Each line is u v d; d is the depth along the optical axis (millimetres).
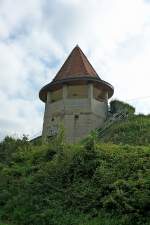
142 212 14703
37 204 17938
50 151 23625
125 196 15719
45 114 47312
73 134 43625
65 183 19172
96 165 19328
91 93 45125
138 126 35094
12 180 22047
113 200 15648
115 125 39875
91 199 16922
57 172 20094
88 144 20844
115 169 18391
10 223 17016
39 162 23625
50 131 45344
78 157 20172
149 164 18031
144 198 14797
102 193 16969
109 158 19781
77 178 19109
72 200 17312
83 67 48281
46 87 47562
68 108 45062
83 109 44531
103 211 15828
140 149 20516
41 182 20016
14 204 18812
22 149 28047
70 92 47875
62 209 16859
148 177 16391
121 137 33281
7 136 32625
